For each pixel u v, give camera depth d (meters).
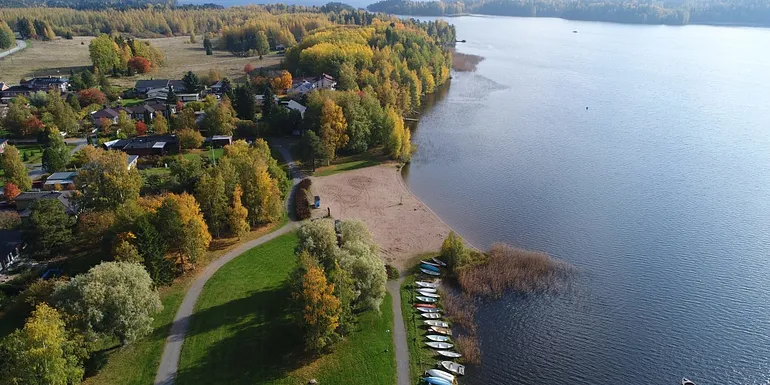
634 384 71.44
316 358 70.75
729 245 107.31
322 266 75.94
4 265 88.56
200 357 69.81
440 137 178.50
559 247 105.88
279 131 168.12
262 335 74.56
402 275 93.81
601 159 156.38
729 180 140.50
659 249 105.56
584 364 74.50
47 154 129.75
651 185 137.00
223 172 105.19
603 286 92.56
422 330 79.00
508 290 90.62
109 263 69.56
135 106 190.50
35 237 89.19
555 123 194.38
